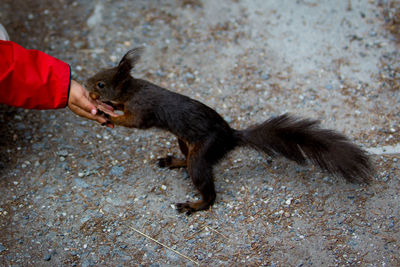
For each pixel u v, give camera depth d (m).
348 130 0.94
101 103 0.85
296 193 0.85
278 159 0.90
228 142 0.83
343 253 0.78
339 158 0.82
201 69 1.05
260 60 1.07
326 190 0.86
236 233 0.81
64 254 0.78
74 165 0.89
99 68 1.05
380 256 0.77
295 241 0.79
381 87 1.01
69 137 0.94
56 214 0.83
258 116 0.97
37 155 0.90
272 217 0.82
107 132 0.95
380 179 0.86
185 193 0.86
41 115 0.97
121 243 0.80
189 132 0.82
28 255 0.78
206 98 1.00
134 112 0.83
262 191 0.86
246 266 0.77
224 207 0.84
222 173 0.89
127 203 0.85
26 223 0.82
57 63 0.81
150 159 0.91
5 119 0.96
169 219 0.83
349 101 0.99
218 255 0.78
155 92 0.83
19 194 0.85
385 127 0.94
